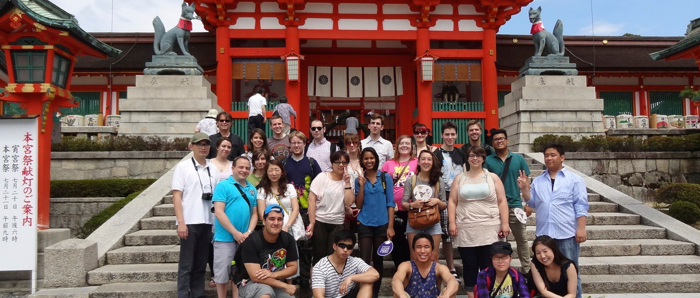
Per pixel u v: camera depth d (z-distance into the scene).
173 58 14.68
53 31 8.45
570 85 15.17
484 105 17.70
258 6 17.25
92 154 12.11
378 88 20.30
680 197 10.11
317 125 7.64
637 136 15.05
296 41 17.19
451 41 19.75
